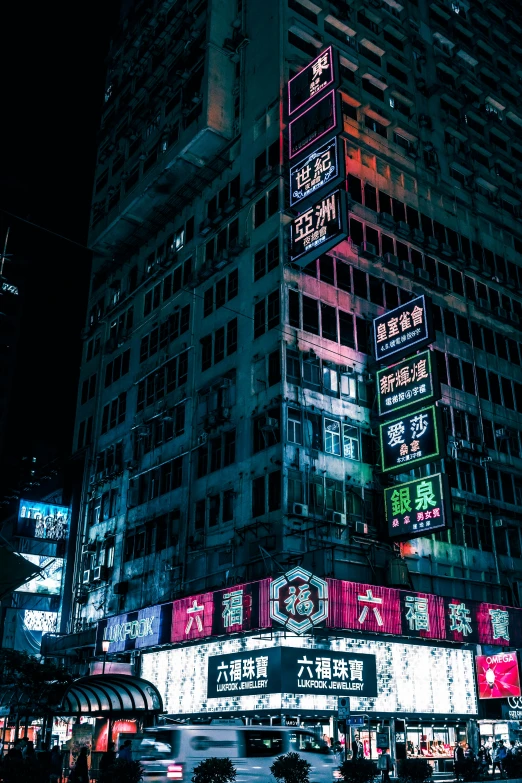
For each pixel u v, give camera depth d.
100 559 45.34
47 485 53.62
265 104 42.25
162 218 49.81
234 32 47.22
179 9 53.03
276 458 33.12
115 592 42.03
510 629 35.78
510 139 56.19
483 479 41.88
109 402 51.00
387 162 45.31
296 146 37.31
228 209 41.97
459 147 51.62
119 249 53.91
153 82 53.50
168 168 45.81
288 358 34.91
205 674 32.72
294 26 43.50
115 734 27.09
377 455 36.44
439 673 33.75
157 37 54.81
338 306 38.25
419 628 31.72
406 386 34.97
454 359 43.88
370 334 39.16
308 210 35.50
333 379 36.38
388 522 34.25
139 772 17.83
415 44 51.66
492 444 43.53
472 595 37.78
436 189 48.00
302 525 32.06
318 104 36.59
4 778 17.38
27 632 46.31
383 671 31.53
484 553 39.69
